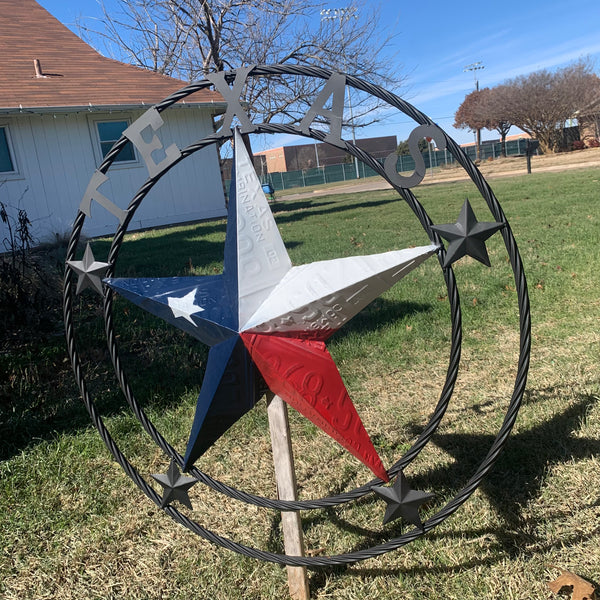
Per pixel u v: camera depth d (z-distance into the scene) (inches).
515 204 500.7
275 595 87.0
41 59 589.3
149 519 106.6
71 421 141.9
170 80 637.9
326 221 513.3
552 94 1605.6
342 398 70.8
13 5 645.9
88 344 190.7
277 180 2084.2
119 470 121.6
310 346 70.5
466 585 85.7
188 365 171.0
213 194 635.5
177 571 93.8
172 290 77.1
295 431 134.9
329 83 68.1
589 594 78.7
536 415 130.6
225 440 132.0
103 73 605.9
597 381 143.4
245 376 72.0
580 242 293.7
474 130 2098.9
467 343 179.6
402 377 159.8
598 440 117.4
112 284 77.9
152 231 561.9
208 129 615.8
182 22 820.0
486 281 239.6
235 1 789.9
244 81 71.3
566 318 193.3
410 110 66.2
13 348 184.1
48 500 111.4
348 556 76.8
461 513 101.2
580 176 755.4
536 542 92.7
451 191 756.0
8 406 148.5
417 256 66.4
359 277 67.1
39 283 227.1
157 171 76.4
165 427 136.7
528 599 82.1
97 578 93.0
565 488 103.9
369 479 114.9
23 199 515.5
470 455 118.7
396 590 86.1
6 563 96.6
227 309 72.4
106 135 563.8
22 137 510.9
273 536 100.8
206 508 109.5
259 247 72.4
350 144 67.6
